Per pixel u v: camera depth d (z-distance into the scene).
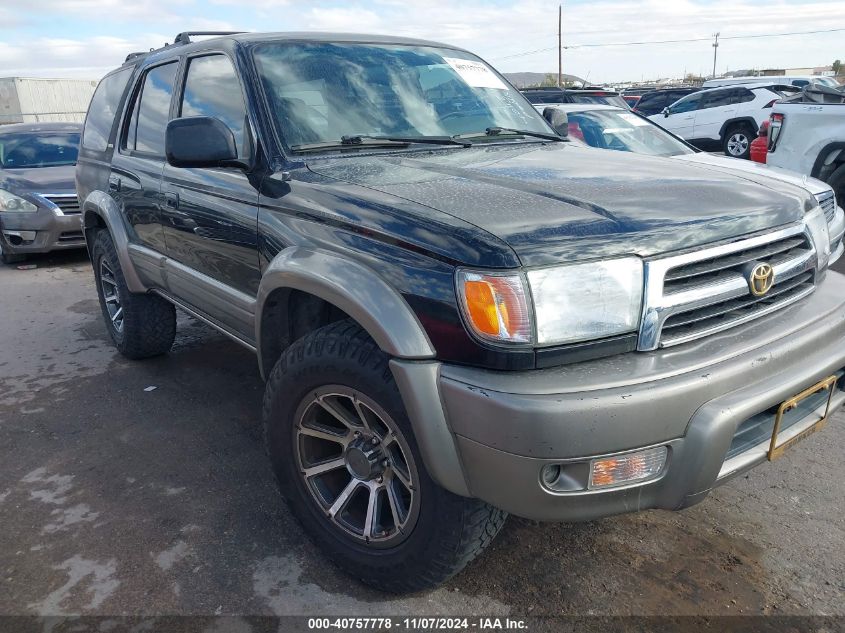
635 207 2.16
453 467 2.03
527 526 2.80
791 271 2.36
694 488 1.99
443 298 1.98
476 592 2.44
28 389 4.32
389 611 2.36
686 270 2.08
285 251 2.51
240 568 2.58
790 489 3.01
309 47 3.24
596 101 11.39
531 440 1.83
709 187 2.42
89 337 5.37
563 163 2.75
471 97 3.54
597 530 2.77
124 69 4.58
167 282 3.81
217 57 3.29
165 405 4.03
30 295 6.73
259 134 2.84
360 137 2.95
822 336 2.27
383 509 2.50
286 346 2.80
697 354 2.03
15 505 3.02
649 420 1.88
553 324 1.90
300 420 2.49
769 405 2.06
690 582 2.46
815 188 4.88
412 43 3.64
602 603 2.37
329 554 2.53
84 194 4.84
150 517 2.91
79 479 3.23
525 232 1.96
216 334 5.28
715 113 15.60
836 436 3.46
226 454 3.43
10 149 8.87
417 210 2.14
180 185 3.37
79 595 2.45
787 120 7.20
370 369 2.19
